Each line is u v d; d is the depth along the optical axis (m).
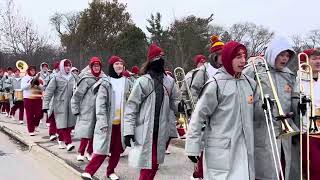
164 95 5.59
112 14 36.41
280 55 4.53
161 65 5.64
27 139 11.08
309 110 4.50
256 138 4.44
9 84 17.19
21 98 14.41
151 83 5.53
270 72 4.61
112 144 6.71
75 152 9.30
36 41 32.47
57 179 7.41
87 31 35.81
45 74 12.64
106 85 6.59
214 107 4.24
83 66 31.81
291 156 4.57
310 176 4.54
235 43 4.23
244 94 4.26
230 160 4.16
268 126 4.29
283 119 4.27
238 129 4.20
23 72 16.64
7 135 12.55
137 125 5.53
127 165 7.89
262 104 4.31
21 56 30.44
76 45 34.66
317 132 4.52
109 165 6.84
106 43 35.34
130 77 10.76
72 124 9.54
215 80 4.23
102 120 6.54
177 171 7.38
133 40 35.81
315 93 4.90
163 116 5.56
